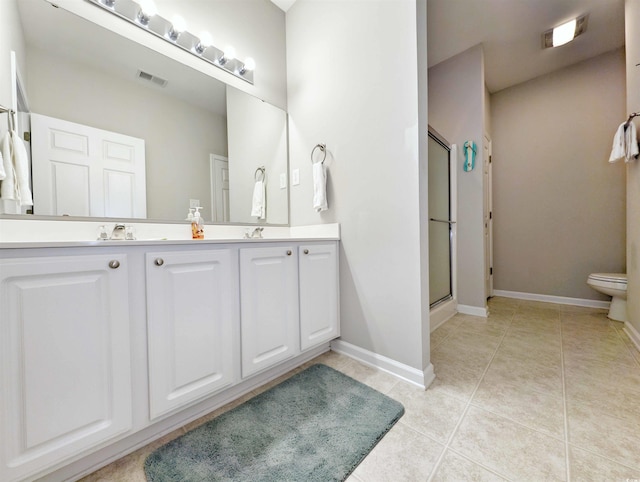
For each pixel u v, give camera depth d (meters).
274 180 1.97
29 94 1.07
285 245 1.40
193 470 0.88
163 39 1.45
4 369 0.68
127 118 1.33
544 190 3.08
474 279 2.61
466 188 2.68
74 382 0.79
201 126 1.60
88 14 1.22
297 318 1.47
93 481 0.85
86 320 0.81
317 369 1.54
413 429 1.05
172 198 1.48
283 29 2.07
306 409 1.18
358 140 1.61
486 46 2.60
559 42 2.54
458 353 1.73
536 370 1.49
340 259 1.74
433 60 2.80
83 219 1.18
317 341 1.58
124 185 1.31
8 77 1.03
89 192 1.20
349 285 1.69
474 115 2.63
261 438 1.01
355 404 1.21
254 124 1.86
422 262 1.39
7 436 0.69
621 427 1.04
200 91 1.60
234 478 0.85
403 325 1.43
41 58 1.10
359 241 1.62
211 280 1.10
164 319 0.97
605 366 1.52
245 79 1.80
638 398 1.22
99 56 1.25
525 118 3.18
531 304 2.96
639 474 0.83
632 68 1.87
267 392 1.32
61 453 0.76
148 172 1.39
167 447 0.98
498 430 1.04
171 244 0.99
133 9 1.34
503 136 3.34
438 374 1.47
